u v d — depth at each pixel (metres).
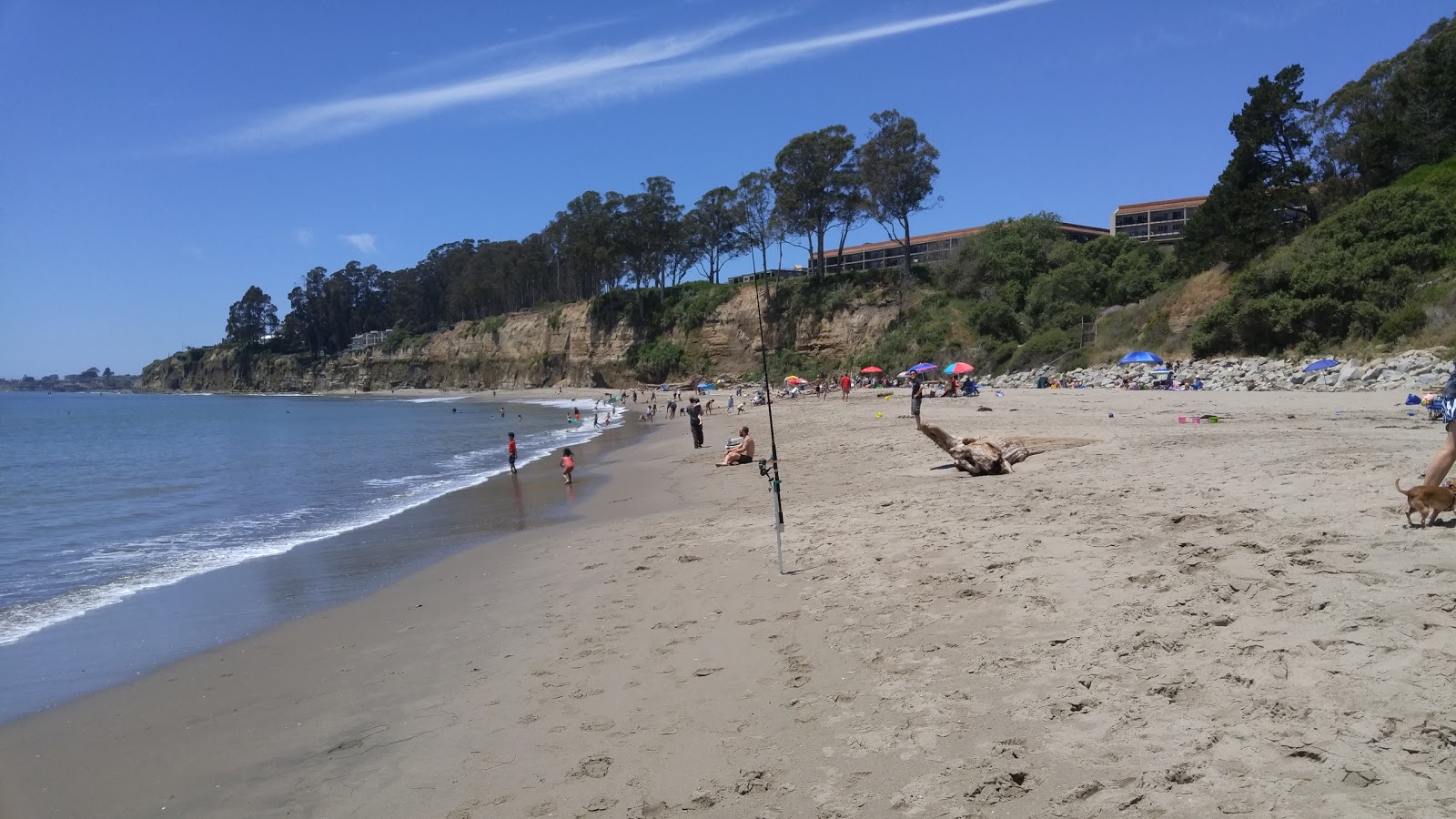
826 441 21.97
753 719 4.80
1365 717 3.74
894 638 5.70
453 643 7.04
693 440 27.95
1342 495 7.65
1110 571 6.30
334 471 23.70
